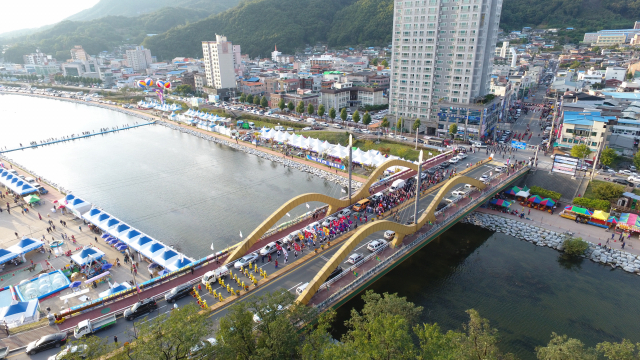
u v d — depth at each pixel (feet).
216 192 443.73
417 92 626.23
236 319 170.19
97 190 451.94
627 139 504.43
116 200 422.41
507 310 257.75
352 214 347.15
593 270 302.66
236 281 249.34
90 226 349.00
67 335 205.67
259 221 371.56
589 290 277.85
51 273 273.54
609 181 415.44
